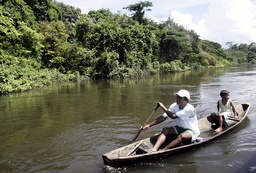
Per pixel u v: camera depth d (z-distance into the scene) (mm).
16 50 20812
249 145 5098
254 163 4293
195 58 47312
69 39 30625
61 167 4512
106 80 23812
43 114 8875
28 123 7719
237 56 78438
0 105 10969
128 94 13039
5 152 5383
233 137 5582
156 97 11719
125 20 34281
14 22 22219
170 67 35938
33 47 22562
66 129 6859
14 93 14945
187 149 4832
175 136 5047
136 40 32344
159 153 4406
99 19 37500
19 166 4648
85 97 12438
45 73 20719
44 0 28594
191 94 12242
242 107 7770
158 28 45031
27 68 19312
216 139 5477
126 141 5707
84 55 25656
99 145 5523
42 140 6059
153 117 7781
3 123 7852
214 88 14336
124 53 29172
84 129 6773
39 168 4523
